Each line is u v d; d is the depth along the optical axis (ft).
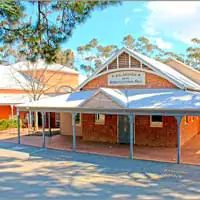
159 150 51.83
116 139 60.90
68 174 36.01
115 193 27.91
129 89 59.21
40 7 30.81
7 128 88.28
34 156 48.08
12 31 32.76
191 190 28.94
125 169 38.45
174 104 43.78
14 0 28.66
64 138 68.95
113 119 61.11
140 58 59.26
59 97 62.80
